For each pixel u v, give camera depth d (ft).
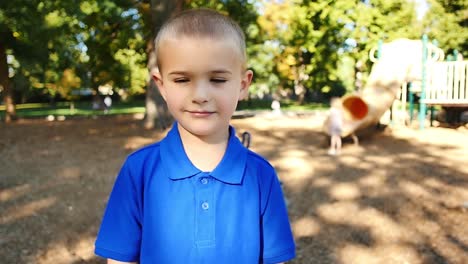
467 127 46.60
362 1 69.87
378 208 17.58
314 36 62.28
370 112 35.35
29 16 45.47
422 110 44.16
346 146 34.17
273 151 31.73
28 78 119.03
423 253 13.21
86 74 107.76
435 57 44.88
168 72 4.14
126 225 4.67
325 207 17.75
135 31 55.47
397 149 32.50
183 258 4.42
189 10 4.34
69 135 42.98
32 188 20.79
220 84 4.13
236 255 4.52
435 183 21.56
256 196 4.70
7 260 12.64
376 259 12.82
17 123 60.70
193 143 4.53
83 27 55.52
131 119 64.49
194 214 4.45
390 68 40.75
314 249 13.52
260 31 83.66
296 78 104.12
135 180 4.68
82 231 15.05
